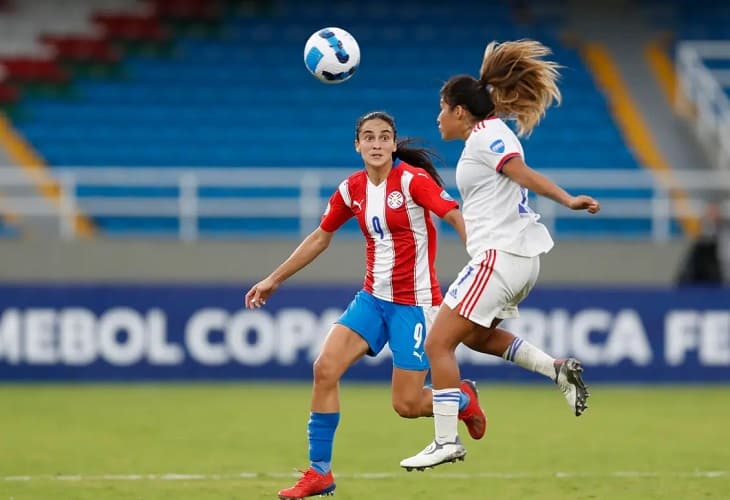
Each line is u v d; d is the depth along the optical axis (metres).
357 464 34.31
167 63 79.94
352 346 26.84
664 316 56.16
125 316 55.62
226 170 70.69
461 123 26.67
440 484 30.77
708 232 64.44
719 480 31.38
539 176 24.97
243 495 28.92
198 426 42.53
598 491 29.59
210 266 60.97
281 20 83.38
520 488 30.08
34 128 74.19
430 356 25.97
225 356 55.84
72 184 65.31
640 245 61.25
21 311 55.28
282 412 46.41
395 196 26.70
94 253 60.72
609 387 55.38
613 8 84.19
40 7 82.06
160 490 29.69
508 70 26.75
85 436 40.06
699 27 83.12
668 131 75.44
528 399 51.38
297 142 74.00
